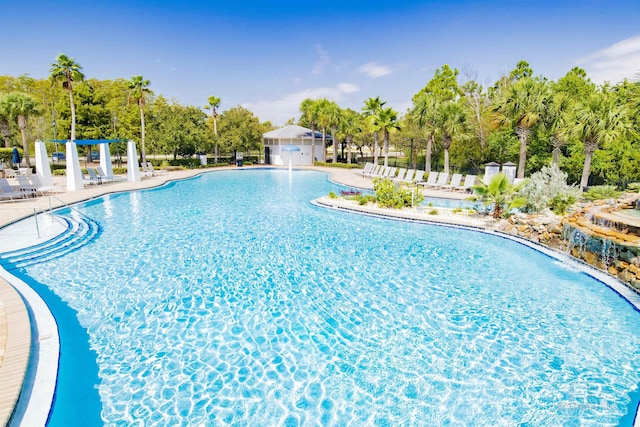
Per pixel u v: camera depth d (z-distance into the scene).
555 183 12.66
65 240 10.61
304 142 42.84
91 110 37.28
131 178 24.02
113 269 8.61
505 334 5.89
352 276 8.31
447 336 5.83
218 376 4.84
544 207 12.31
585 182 16.78
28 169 23.95
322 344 5.61
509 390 4.57
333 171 33.81
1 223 11.70
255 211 15.50
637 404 4.32
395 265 9.03
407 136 31.39
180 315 6.47
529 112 18.17
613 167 19.80
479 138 27.64
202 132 36.69
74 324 6.12
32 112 26.81
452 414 4.18
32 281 7.87
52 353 5.04
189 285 7.75
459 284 7.89
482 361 5.18
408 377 4.83
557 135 18.83
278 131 44.06
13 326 5.47
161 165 34.97
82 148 37.88
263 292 7.44
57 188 20.17
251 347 5.52
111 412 4.19
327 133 47.31
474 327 6.12
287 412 4.21
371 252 10.01
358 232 12.08
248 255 9.69
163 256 9.56
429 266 8.97
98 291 7.41
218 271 8.55
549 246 10.08
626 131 16.06
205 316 6.45
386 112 27.22
